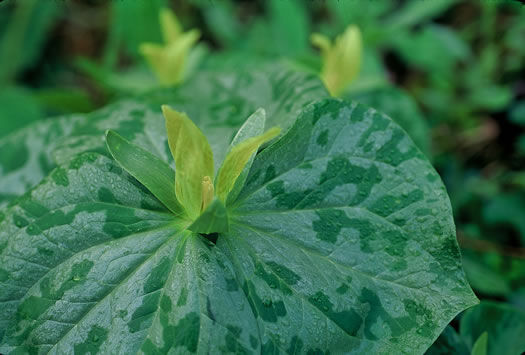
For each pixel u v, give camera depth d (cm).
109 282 46
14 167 56
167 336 45
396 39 89
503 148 81
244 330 45
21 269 46
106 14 107
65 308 46
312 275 47
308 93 52
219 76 57
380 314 46
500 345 53
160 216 47
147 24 83
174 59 64
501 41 87
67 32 108
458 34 94
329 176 48
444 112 85
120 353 45
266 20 99
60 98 77
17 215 47
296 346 46
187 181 46
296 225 47
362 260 47
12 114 77
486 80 84
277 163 48
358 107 48
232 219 47
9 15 99
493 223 69
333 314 46
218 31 96
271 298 46
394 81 95
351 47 62
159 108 53
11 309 46
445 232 47
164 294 46
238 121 52
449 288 46
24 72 102
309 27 99
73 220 47
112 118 52
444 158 80
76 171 47
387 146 48
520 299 61
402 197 47
